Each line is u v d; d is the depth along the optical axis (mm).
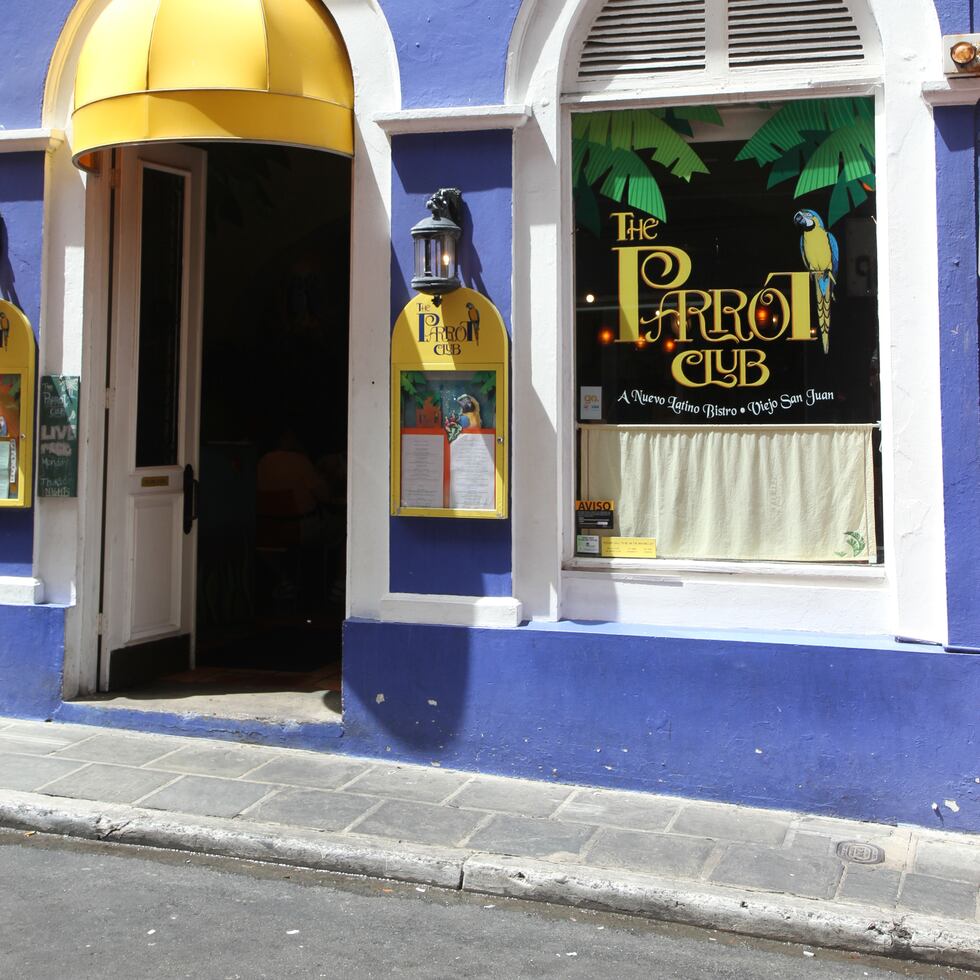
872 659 5078
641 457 5750
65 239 6352
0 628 6363
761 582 5473
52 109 6395
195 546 7148
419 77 5766
